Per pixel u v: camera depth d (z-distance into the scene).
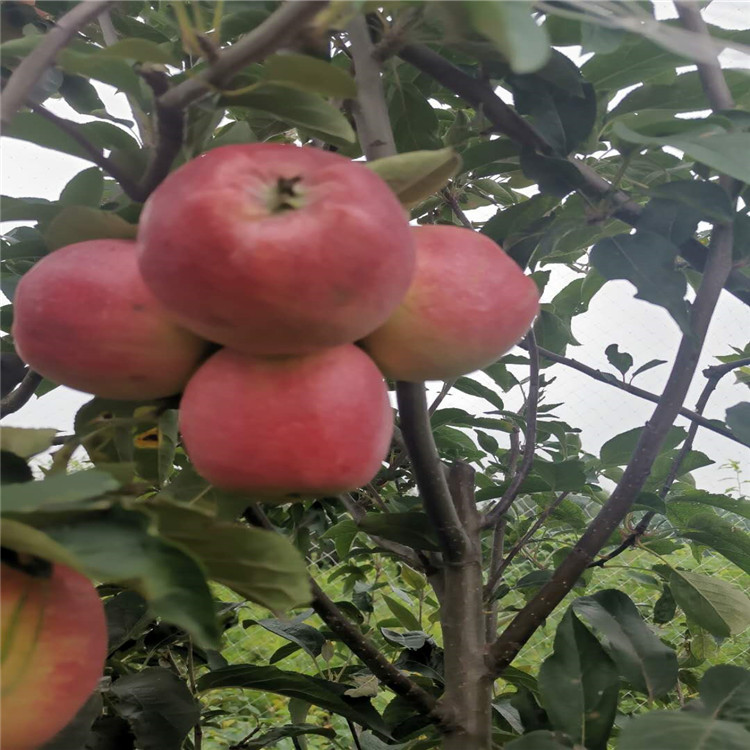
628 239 0.27
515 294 0.21
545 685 0.29
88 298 0.19
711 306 0.28
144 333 0.19
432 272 0.20
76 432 0.25
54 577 0.18
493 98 0.28
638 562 1.09
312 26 0.18
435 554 0.35
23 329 0.20
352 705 0.38
